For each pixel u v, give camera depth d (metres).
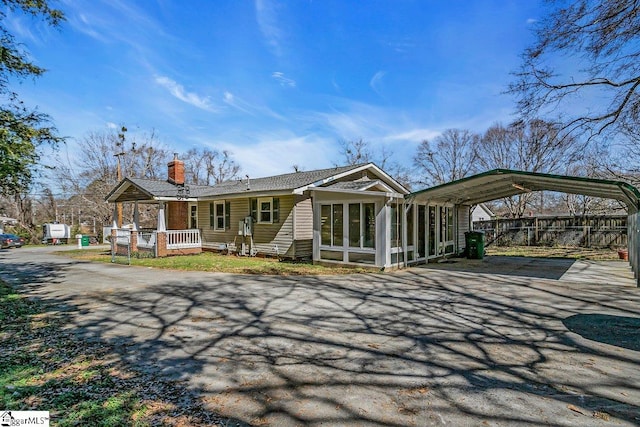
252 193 14.02
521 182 10.22
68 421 2.71
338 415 2.82
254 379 3.52
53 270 12.09
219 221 17.00
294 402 3.04
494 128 28.34
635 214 8.95
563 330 5.10
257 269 11.54
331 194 12.13
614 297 7.26
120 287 8.74
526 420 2.72
